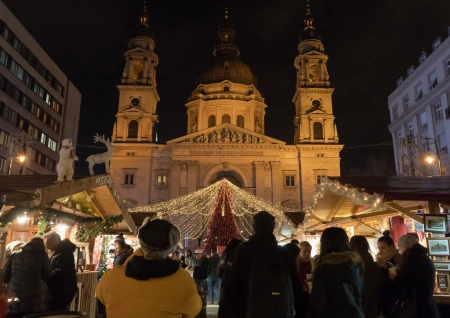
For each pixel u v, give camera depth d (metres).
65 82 62.47
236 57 69.12
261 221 5.28
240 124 62.34
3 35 44.50
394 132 52.16
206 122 62.03
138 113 54.50
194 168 51.59
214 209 43.50
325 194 12.65
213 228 41.81
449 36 39.59
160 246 3.54
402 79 51.81
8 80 45.50
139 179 51.81
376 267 5.84
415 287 5.95
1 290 6.68
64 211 12.12
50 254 10.79
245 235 48.97
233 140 52.81
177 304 3.40
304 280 7.36
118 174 52.00
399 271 6.34
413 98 47.12
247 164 52.38
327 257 4.97
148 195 51.25
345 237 5.13
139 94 55.81
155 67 61.09
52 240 8.04
